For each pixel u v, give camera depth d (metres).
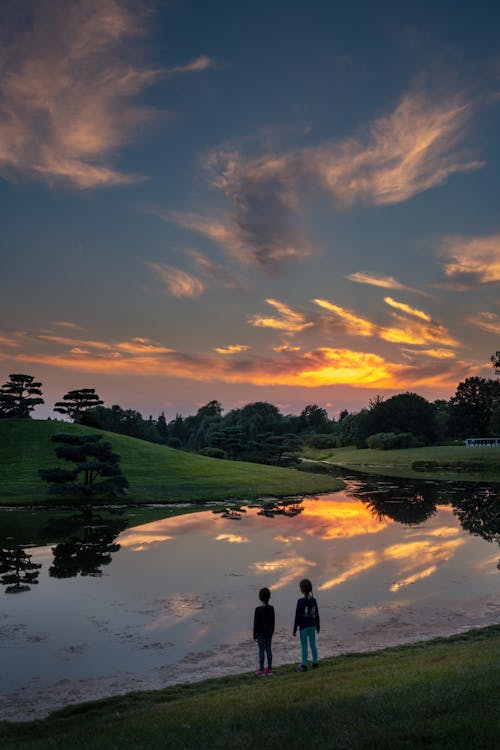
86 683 13.45
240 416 156.50
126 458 68.88
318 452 146.25
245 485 58.09
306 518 40.03
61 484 46.94
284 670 13.55
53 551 28.78
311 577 23.38
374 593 20.92
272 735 8.21
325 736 7.98
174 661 14.74
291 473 71.38
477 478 72.38
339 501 50.31
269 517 40.53
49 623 17.84
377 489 60.28
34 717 11.73
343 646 15.57
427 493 56.25
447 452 105.56
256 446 115.50
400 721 8.15
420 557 27.03
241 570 24.61
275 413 162.00
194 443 166.25
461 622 17.61
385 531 34.38
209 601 20.08
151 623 17.80
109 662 14.73
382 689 9.85
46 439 71.62
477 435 149.00
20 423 76.25
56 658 15.03
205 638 16.45
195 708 10.30
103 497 48.72
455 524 37.03
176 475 61.19
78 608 19.36
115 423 142.62
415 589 21.39
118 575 23.81
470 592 20.98
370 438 132.50
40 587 21.97
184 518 40.00
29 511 43.00
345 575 23.66
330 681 11.28
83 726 10.41
